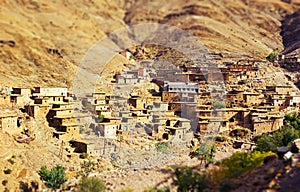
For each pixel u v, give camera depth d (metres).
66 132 103.94
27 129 99.75
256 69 157.75
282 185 57.66
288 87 147.38
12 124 97.62
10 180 83.56
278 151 68.31
